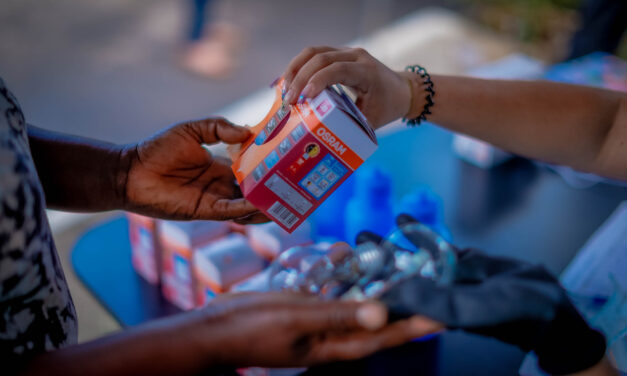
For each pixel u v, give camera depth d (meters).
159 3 3.66
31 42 3.21
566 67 1.51
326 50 0.82
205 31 3.29
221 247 0.94
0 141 0.61
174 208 0.80
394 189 1.22
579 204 1.19
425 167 1.29
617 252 0.99
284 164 0.73
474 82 0.90
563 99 0.88
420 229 0.64
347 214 1.05
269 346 0.59
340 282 0.65
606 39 2.32
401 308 0.57
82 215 1.97
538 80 0.91
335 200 1.06
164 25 3.45
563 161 0.91
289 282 0.72
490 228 1.13
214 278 0.91
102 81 2.93
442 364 0.91
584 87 0.90
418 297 0.57
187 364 0.59
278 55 3.24
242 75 3.04
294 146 0.73
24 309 0.62
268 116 0.80
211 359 0.59
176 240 0.96
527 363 0.78
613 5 2.23
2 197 0.60
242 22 3.53
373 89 0.83
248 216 0.82
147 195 0.80
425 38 3.32
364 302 0.58
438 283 0.59
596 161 0.90
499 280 0.58
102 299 1.03
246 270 0.92
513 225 1.14
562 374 0.58
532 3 3.12
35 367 0.58
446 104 0.89
